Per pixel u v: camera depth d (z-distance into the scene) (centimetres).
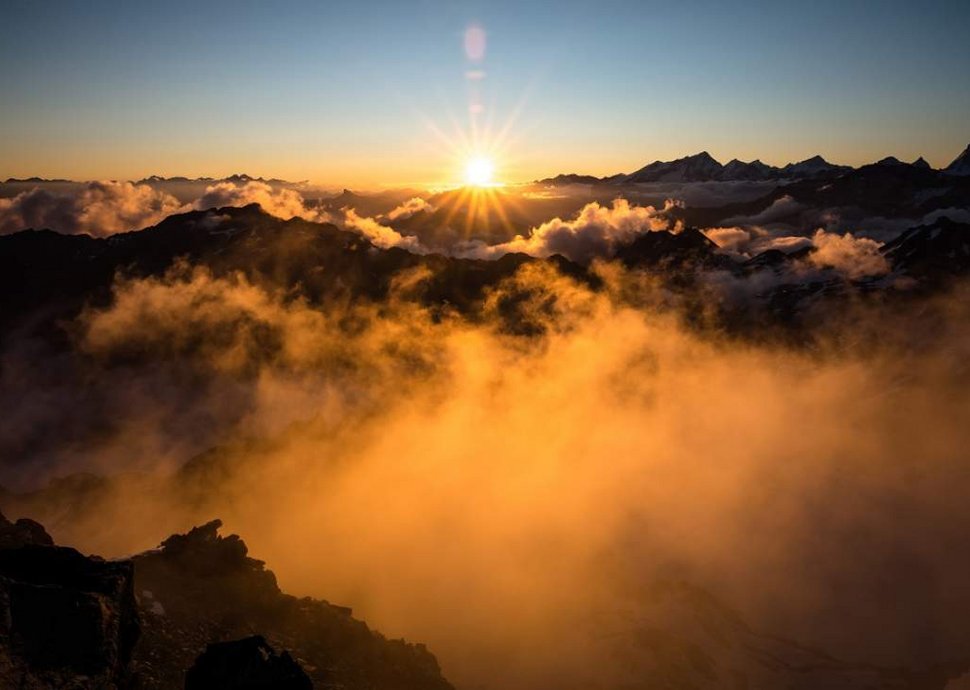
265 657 2662
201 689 2600
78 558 3086
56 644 2478
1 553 3014
